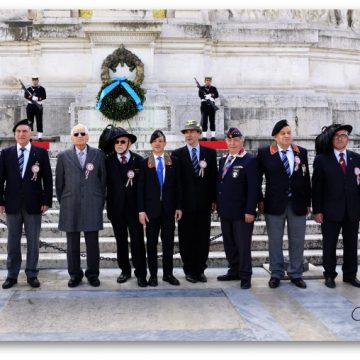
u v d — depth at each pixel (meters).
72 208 6.98
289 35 16.45
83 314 5.83
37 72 15.98
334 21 18.22
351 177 7.12
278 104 15.88
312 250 8.62
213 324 5.49
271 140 14.02
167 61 15.73
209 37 15.78
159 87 15.31
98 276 7.43
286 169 7.09
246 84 16.38
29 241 7.11
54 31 15.55
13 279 7.03
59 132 15.52
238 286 7.08
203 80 15.83
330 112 16.05
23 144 7.16
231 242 7.35
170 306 6.13
